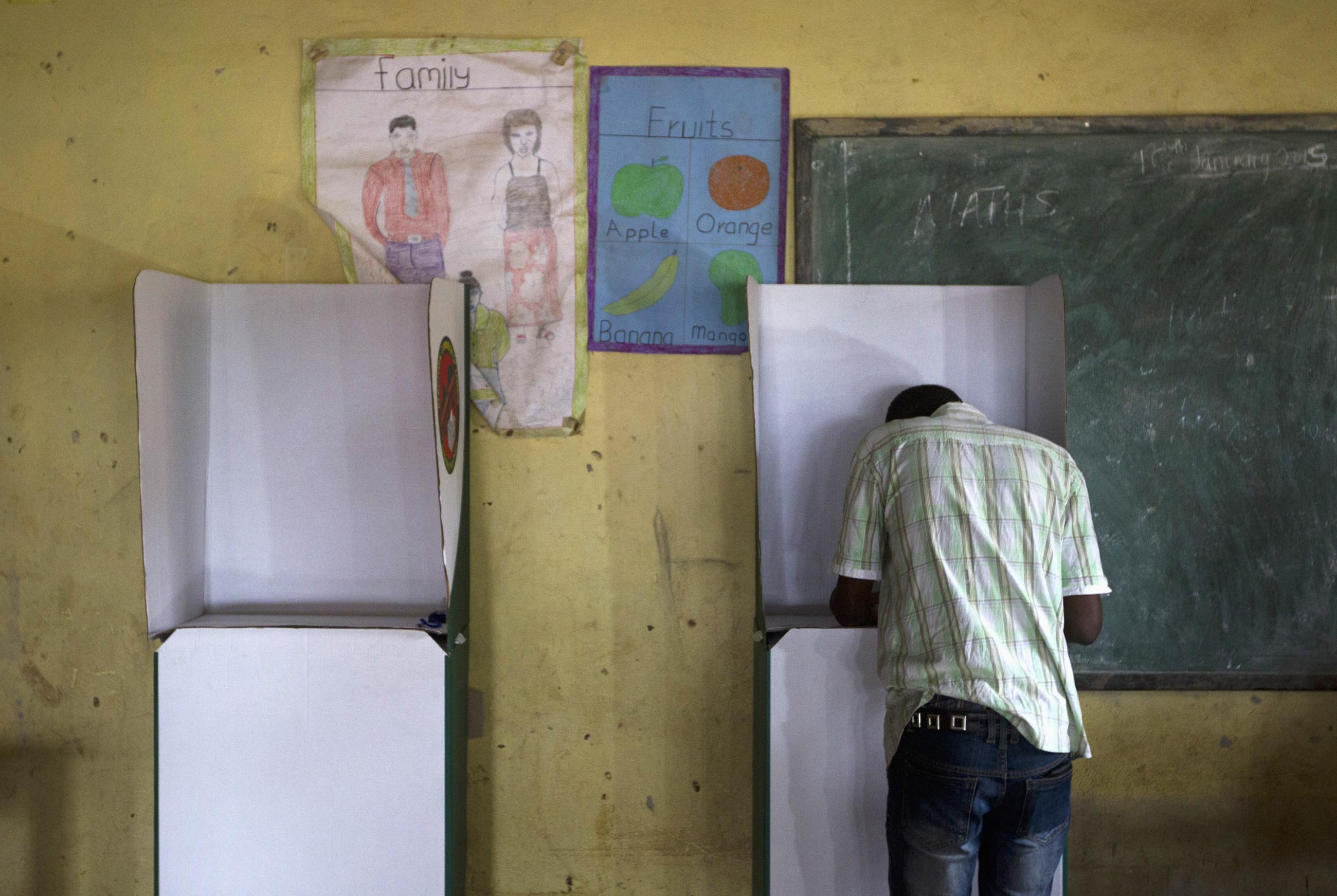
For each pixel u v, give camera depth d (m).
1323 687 2.18
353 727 1.88
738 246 2.16
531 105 2.16
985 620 1.53
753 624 2.19
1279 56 2.15
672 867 2.23
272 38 2.19
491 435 2.20
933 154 2.14
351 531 2.12
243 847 1.88
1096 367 2.17
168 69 2.20
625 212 2.16
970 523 1.56
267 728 1.88
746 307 2.04
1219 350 2.16
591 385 2.19
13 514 2.25
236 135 2.20
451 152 2.17
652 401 2.19
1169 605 2.18
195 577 2.08
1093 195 2.15
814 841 1.85
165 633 1.95
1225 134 2.14
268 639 1.88
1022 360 2.07
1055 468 1.61
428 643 1.87
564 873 2.24
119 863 2.27
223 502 2.13
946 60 2.15
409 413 2.11
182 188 2.21
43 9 2.21
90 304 2.23
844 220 2.15
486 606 2.21
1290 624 2.18
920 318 2.09
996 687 1.49
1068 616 1.64
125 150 2.21
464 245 2.17
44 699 2.26
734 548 2.19
